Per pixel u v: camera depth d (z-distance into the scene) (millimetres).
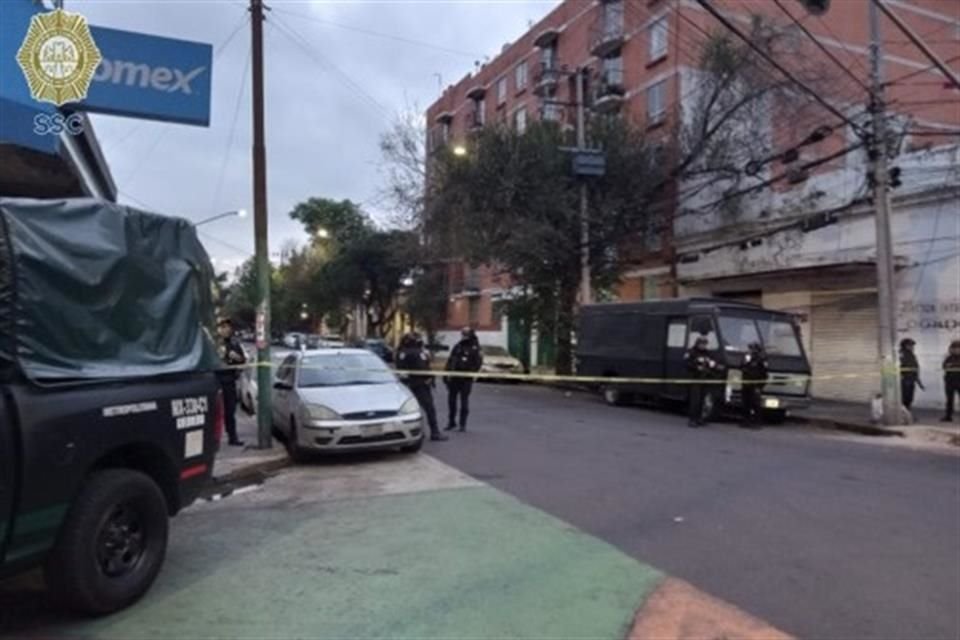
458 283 46656
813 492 9086
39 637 4863
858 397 20625
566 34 39781
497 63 47906
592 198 26422
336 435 11227
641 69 33188
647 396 19703
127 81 9273
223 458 11297
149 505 5535
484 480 9875
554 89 38062
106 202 5559
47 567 4941
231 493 8914
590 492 9094
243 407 19094
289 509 8445
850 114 24422
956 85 14297
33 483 4613
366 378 12617
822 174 21969
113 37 9156
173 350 5988
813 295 22000
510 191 25547
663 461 11219
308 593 5648
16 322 4645
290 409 11891
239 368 12844
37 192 10922
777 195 23500
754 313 17578
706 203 26719
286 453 11742
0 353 4547
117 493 5219
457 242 27125
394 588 5742
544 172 25750
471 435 14016
